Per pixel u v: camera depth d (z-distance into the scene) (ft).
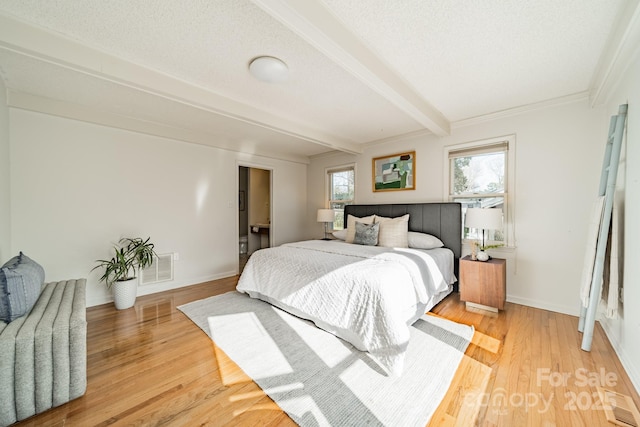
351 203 16.06
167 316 8.77
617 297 6.22
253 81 7.77
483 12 5.08
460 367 5.85
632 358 5.46
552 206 9.17
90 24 5.37
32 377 4.55
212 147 13.53
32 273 5.82
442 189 11.87
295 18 4.61
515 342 6.91
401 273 7.19
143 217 11.21
